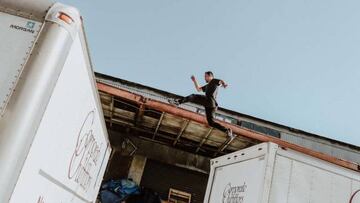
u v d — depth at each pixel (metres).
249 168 4.73
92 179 4.65
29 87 1.78
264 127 16.56
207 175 13.91
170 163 13.74
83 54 2.37
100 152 4.71
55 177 2.51
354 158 17.11
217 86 10.50
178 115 10.57
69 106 2.34
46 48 1.87
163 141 13.97
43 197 2.37
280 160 4.28
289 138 16.69
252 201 4.31
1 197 1.62
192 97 10.59
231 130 10.77
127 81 15.40
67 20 1.97
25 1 1.97
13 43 1.87
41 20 1.95
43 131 1.90
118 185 11.77
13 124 1.70
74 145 2.84
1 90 1.76
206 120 10.77
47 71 1.84
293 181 4.23
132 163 13.34
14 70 1.81
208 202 5.96
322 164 4.42
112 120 12.86
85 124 3.06
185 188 13.52
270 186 4.13
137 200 11.94
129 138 13.80
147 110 10.90
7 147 1.66
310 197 4.21
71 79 2.22
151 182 13.34
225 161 5.75
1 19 1.92
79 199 4.15
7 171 1.64
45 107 1.83
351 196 4.38
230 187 5.21
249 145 12.37
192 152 14.20
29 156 1.79
